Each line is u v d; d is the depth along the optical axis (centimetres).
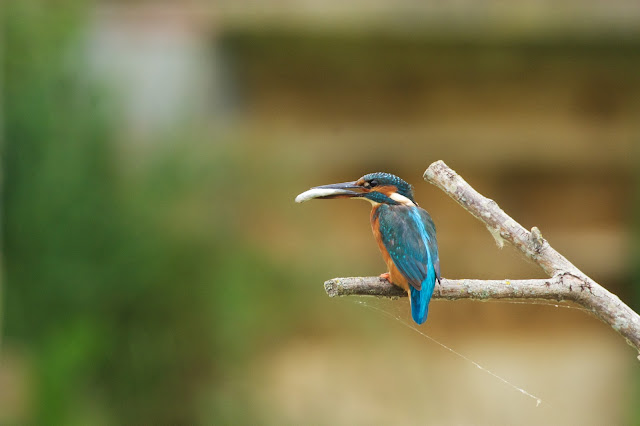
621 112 1739
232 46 1666
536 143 1720
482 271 1587
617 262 1612
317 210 1327
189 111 1350
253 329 1175
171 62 1488
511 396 1349
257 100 1728
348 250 1416
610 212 1706
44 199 1165
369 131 1747
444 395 1336
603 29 1590
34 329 1141
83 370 1059
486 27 1608
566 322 1591
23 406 1017
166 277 1151
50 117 1197
